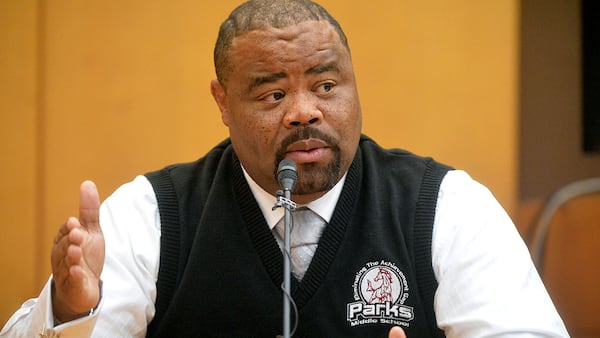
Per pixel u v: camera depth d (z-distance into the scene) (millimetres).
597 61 17703
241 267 8750
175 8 15766
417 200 8914
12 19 15797
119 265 8625
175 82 15766
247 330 8664
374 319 8547
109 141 15781
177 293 8789
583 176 18062
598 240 16484
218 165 9391
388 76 15812
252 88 8195
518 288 8086
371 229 8773
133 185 9383
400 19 15844
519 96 17250
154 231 8969
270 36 8102
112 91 15797
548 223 15891
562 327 7969
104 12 15766
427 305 8633
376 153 9406
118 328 8414
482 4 15891
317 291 8578
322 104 8133
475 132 15875
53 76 15797
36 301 8172
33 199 15844
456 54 15875
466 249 8469
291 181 7266
